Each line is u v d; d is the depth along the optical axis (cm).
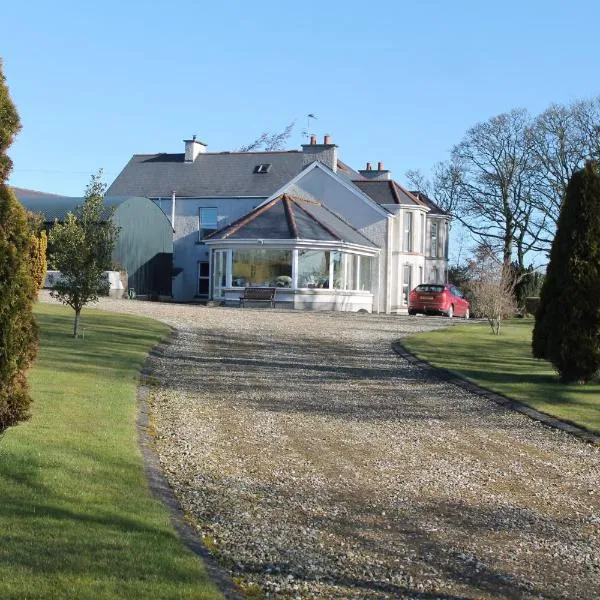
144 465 884
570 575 665
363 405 1428
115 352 1764
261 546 677
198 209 4928
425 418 1338
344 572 630
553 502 887
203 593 529
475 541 736
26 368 768
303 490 869
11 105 755
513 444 1171
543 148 5081
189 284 4922
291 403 1405
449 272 5822
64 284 1958
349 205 4534
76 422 1032
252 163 5088
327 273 3925
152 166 5206
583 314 1644
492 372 1848
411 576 633
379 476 951
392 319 3328
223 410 1298
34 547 586
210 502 795
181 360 1838
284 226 3925
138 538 628
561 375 1694
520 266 5272
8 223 750
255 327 2652
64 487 744
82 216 2012
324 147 4656
